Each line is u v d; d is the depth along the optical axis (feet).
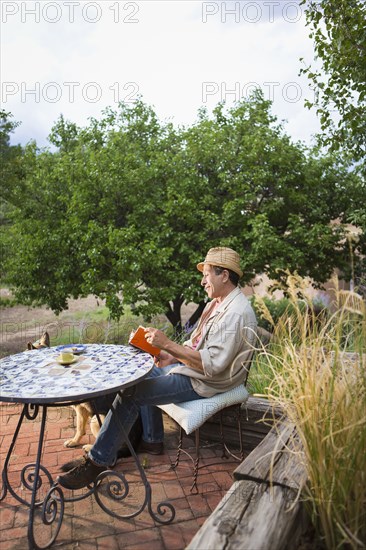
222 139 33.27
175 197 31.30
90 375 7.45
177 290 29.63
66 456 10.15
